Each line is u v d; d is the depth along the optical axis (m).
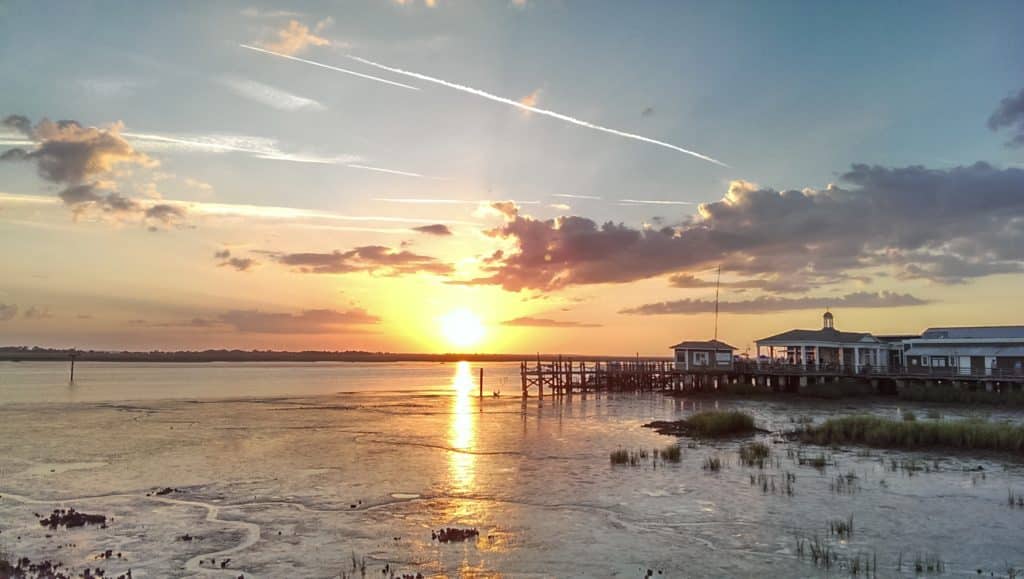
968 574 17.95
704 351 87.56
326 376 187.12
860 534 21.53
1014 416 51.66
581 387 92.81
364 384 132.62
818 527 22.36
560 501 26.34
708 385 84.00
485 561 19.30
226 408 69.31
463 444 41.91
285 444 42.03
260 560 19.38
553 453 38.03
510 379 164.12
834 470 31.44
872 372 72.69
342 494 27.75
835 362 82.50
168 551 20.22
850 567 18.55
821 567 18.58
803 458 34.38
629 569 18.58
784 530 22.09
